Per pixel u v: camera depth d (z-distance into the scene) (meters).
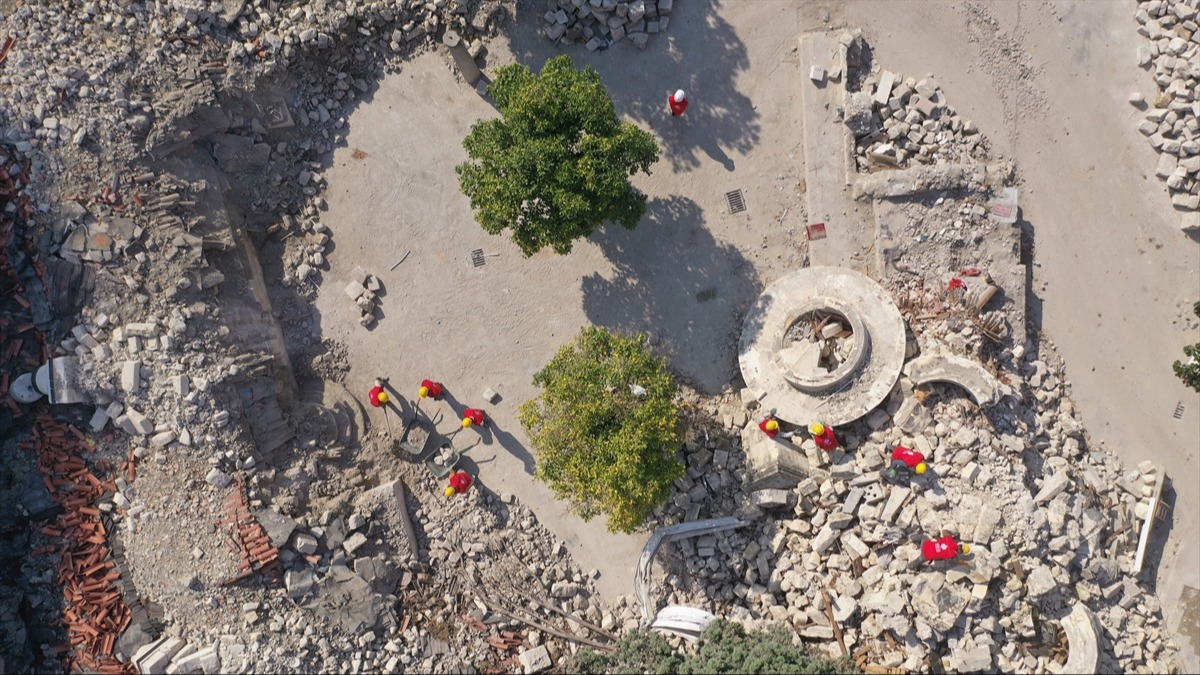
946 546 34.88
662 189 40.28
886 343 38.06
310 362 40.34
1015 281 39.00
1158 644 37.84
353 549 37.19
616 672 35.56
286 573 36.25
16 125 35.56
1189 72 38.44
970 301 38.66
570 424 33.84
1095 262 39.72
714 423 39.28
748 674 32.47
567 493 35.31
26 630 35.16
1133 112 39.66
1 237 35.50
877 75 40.19
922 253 39.28
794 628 37.00
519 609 38.38
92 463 35.91
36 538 35.66
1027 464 37.78
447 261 40.34
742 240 40.12
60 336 35.50
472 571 38.69
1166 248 39.41
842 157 39.75
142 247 36.19
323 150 40.38
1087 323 39.69
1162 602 38.56
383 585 37.72
